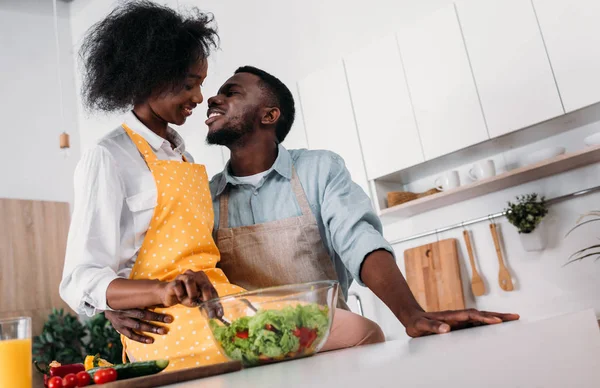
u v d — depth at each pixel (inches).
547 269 117.4
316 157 71.9
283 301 36.1
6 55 200.1
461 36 117.6
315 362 27.9
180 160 59.5
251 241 69.2
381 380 17.9
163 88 56.7
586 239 112.9
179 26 58.3
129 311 44.2
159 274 50.2
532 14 108.1
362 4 140.3
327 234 68.0
